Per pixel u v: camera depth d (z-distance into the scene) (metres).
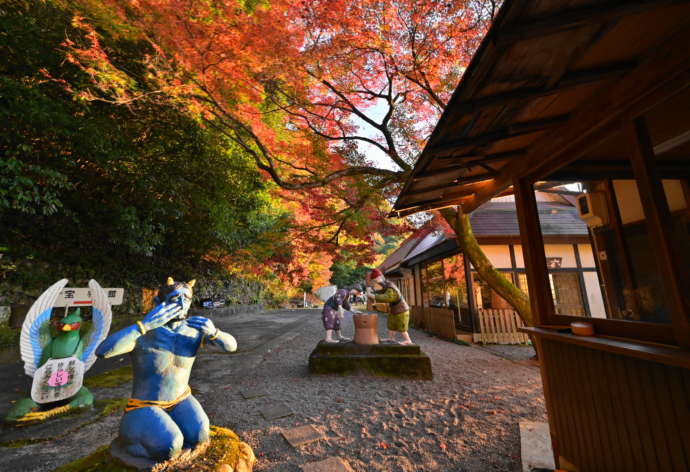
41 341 3.56
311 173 7.29
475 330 9.24
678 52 1.49
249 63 4.88
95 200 8.42
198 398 4.41
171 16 4.36
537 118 2.29
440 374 5.56
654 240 1.72
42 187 6.30
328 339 6.12
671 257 1.63
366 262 8.22
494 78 1.65
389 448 2.94
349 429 3.35
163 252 13.20
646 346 1.69
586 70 1.75
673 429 1.54
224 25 4.38
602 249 4.14
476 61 1.49
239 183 10.48
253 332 11.60
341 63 5.69
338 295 6.28
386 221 7.26
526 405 3.97
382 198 6.87
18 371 5.57
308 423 3.51
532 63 1.56
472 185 4.23
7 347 6.22
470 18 4.82
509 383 4.94
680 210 3.15
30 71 5.56
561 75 1.67
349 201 7.35
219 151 9.23
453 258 10.89
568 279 8.84
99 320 4.04
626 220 3.74
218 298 18.89
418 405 4.04
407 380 5.19
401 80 6.18
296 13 4.60
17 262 7.49
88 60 4.55
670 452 1.55
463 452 2.84
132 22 4.96
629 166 3.11
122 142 6.83
